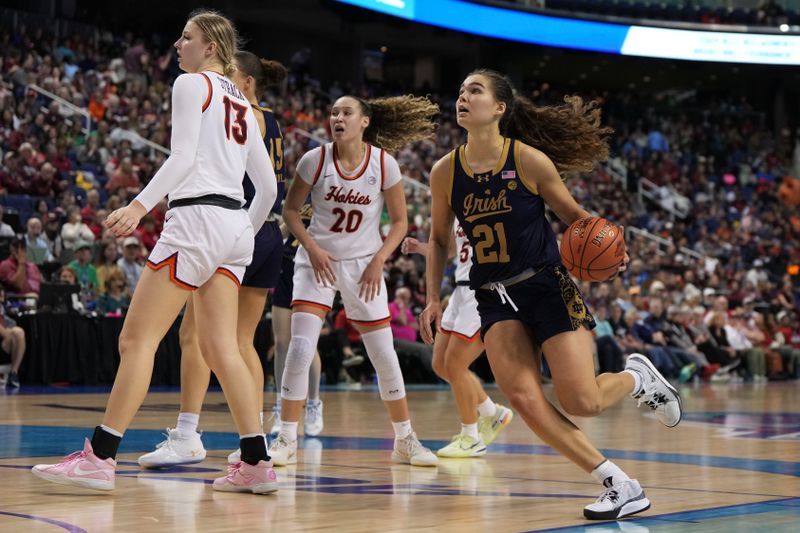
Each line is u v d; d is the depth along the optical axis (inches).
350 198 190.9
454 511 125.1
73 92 572.7
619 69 1016.2
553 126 142.8
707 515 123.3
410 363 490.0
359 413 302.0
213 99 139.5
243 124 144.2
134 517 115.9
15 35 637.3
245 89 180.9
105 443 133.3
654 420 295.9
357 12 757.3
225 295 142.3
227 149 140.6
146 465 166.4
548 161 135.3
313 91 829.2
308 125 712.4
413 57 1005.8
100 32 717.3
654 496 141.1
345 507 127.0
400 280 505.7
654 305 605.3
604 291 575.2
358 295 189.0
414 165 700.7
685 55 914.7
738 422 292.8
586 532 109.8
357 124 189.3
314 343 185.2
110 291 421.4
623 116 1026.7
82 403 312.2
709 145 1032.8
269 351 443.8
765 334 680.4
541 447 217.9
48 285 397.1
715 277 739.4
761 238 888.9
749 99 1104.2
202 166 138.2
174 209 137.0
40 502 126.3
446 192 140.9
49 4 733.3
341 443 217.5
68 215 449.1
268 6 842.8
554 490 146.6
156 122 594.6
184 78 137.7
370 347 187.0
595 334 546.3
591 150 144.0
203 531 107.3
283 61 908.6
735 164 1010.1
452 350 197.9
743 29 925.2
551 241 136.0
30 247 424.8
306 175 191.2
